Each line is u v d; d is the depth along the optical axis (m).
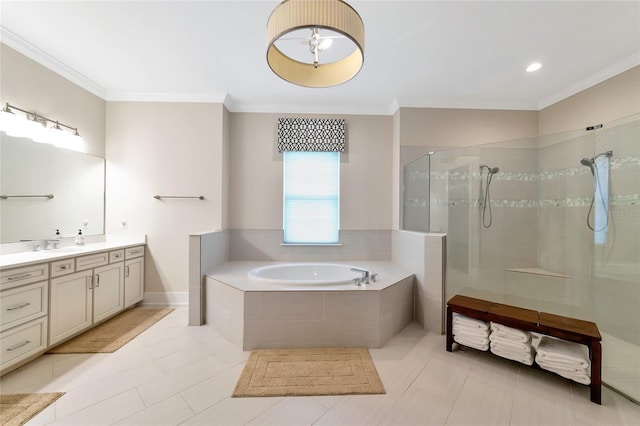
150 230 3.07
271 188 3.32
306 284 2.20
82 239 2.69
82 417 1.37
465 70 2.50
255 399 1.51
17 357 1.75
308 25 1.07
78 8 1.79
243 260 3.30
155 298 3.07
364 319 2.11
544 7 1.73
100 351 2.02
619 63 2.34
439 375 1.75
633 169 1.91
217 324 2.39
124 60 2.41
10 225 2.15
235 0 1.71
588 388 1.62
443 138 3.15
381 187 3.36
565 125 2.87
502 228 2.60
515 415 1.40
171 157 3.08
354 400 1.51
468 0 1.67
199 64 2.47
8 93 2.12
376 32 1.97
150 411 1.42
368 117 3.34
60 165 2.55
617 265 1.99
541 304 2.42
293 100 3.20
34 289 1.86
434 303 2.43
